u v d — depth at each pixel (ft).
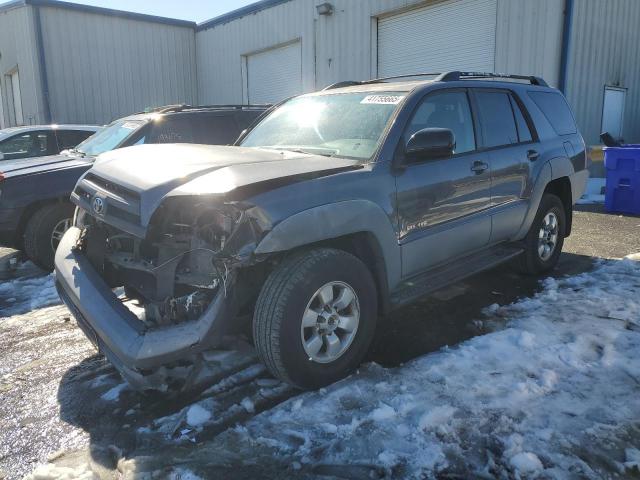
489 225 14.07
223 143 23.13
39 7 54.95
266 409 9.76
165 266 9.94
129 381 9.82
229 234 9.36
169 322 9.43
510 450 8.16
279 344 9.46
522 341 11.75
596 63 38.63
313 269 9.73
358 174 10.77
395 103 12.42
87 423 9.65
